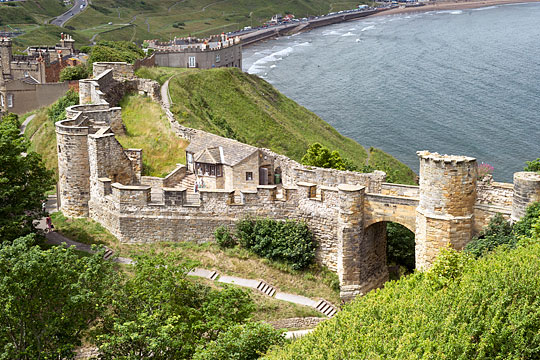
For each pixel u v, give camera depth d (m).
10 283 43.59
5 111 119.31
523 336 40.56
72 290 45.53
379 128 151.62
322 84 193.62
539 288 43.16
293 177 73.44
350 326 41.81
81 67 127.56
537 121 151.50
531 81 188.38
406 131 149.00
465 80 192.62
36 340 45.22
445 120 155.38
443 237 58.62
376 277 68.00
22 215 62.59
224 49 165.88
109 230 71.19
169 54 151.50
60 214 75.00
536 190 55.84
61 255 46.66
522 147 135.75
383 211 63.69
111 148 72.69
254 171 75.50
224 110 122.38
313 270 66.81
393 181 102.31
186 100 112.06
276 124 126.00
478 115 158.00
